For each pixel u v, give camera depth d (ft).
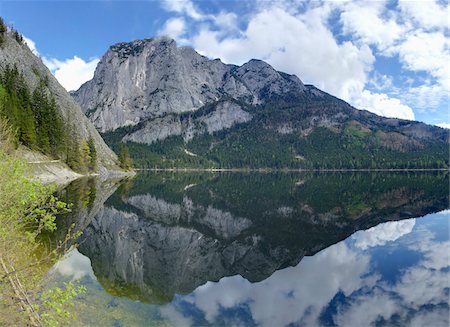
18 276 37.35
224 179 513.86
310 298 61.16
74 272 70.33
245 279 73.72
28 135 255.09
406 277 71.56
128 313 52.37
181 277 74.69
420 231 117.29
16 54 372.79
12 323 32.09
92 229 119.03
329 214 161.38
